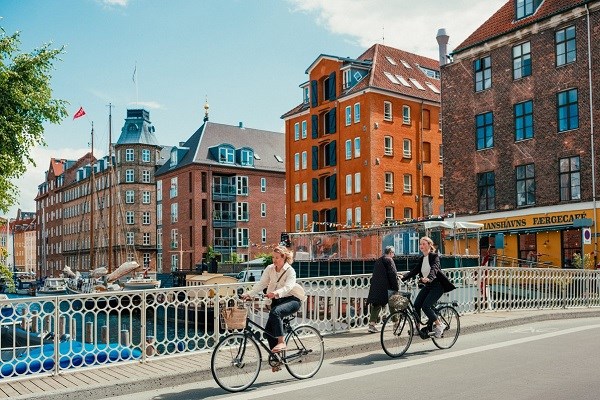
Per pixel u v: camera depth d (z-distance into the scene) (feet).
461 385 26.23
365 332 41.09
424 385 26.43
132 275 224.94
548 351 34.24
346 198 172.45
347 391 25.81
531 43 108.68
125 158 276.82
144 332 32.19
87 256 326.44
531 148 107.55
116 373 29.35
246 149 247.70
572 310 56.80
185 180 242.17
